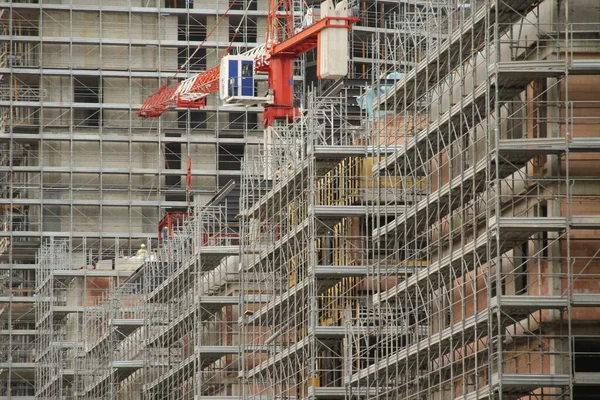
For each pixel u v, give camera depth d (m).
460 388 198.12
